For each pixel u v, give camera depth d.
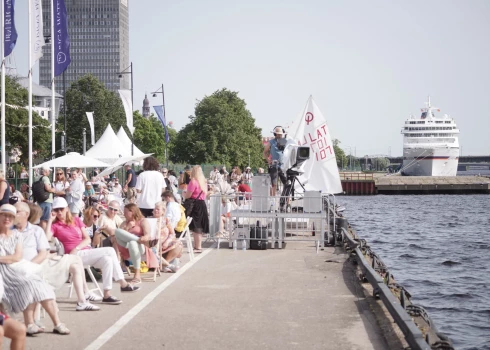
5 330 6.48
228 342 8.04
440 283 23.86
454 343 15.38
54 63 31.83
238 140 101.75
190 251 15.18
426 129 144.00
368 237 44.09
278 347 7.82
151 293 11.20
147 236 12.16
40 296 8.29
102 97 89.25
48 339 8.15
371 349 7.74
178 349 7.71
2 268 8.21
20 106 70.88
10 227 8.68
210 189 24.62
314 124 23.47
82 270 9.95
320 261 14.94
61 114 89.38
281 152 18.08
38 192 17.17
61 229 10.45
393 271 27.28
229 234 17.44
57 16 31.42
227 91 112.81
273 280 12.49
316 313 9.67
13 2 27.39
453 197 117.19
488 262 30.20
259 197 17.16
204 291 11.41
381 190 129.00
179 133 102.62
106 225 12.68
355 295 11.02
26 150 75.50
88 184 27.77
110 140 41.91
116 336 8.31
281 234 17.27
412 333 7.08
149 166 16.16
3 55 28.45
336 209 22.28
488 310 19.03
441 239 42.28
